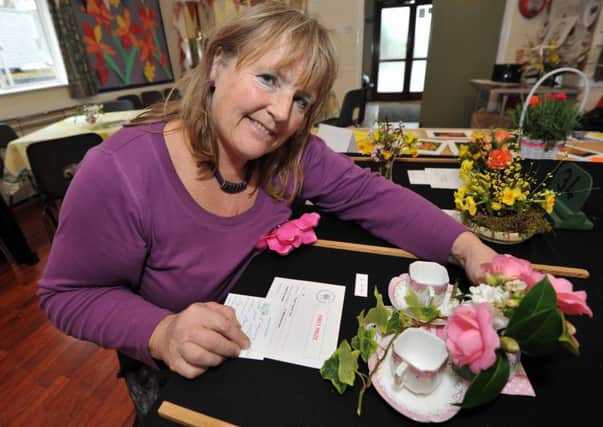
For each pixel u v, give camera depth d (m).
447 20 3.67
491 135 1.12
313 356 0.50
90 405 1.25
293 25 0.56
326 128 1.45
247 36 0.56
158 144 0.63
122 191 0.57
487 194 0.78
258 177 0.78
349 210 0.86
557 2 3.13
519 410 0.41
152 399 0.77
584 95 1.17
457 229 0.72
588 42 2.89
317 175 0.88
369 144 1.18
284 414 0.42
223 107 0.60
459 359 0.38
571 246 0.74
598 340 0.51
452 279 0.67
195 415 0.42
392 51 7.45
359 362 0.48
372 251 0.75
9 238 2.00
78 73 3.34
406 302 0.53
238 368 0.48
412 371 0.41
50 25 3.15
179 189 0.63
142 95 3.81
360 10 3.94
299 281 0.65
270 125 0.60
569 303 0.39
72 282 0.59
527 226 0.75
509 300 0.41
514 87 2.95
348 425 0.40
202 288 0.67
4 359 1.45
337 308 0.59
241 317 0.57
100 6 3.52
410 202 0.79
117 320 0.55
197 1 3.92
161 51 4.45
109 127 2.52
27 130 2.99
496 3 3.44
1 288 1.90
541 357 0.48
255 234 0.74
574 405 0.42
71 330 0.58
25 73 3.03
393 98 7.86
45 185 1.95
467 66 3.79
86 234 0.56
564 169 0.89
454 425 0.40
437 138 1.56
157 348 0.51
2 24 2.84
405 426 0.40
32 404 1.26
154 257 0.65
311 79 0.59
